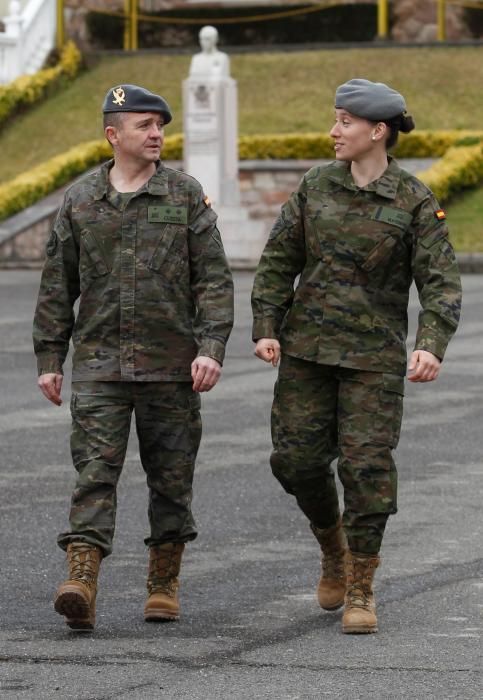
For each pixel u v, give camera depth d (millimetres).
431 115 61531
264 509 15531
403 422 20828
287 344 11188
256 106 63406
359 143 11023
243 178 57812
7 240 54062
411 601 11828
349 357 11023
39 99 66125
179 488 11336
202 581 12578
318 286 11102
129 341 11180
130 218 11172
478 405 22297
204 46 51625
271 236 11336
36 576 12695
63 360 11570
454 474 17375
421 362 10820
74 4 73562
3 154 63062
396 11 71500
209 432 19969
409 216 11047
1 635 10766
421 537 14234
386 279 11117
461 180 54312
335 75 65250
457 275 11070
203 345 11141
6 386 24484
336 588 11570
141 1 74688
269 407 21984
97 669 9859
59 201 57188
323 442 11250
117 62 68625
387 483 11016
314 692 9305
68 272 11469
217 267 11266
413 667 9891
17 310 36562
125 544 13930
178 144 60031
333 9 72062
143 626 11070
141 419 11336
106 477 11047
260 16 73000
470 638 10680
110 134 11258
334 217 11062
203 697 9195
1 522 14898
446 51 66250
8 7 75562
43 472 17547
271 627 11055
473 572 12828
